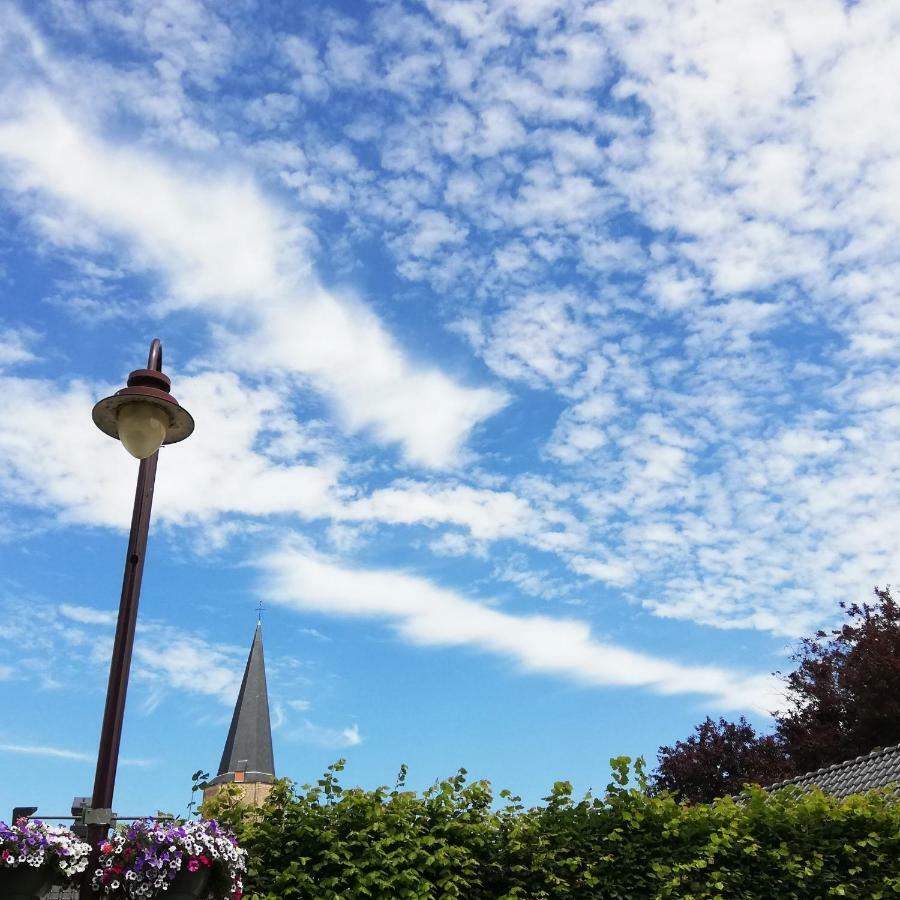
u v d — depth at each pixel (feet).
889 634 98.43
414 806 33.94
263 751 150.51
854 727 96.27
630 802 35.55
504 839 34.37
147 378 26.30
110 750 23.35
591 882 33.42
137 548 25.07
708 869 34.81
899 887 34.71
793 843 35.70
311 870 31.94
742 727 110.32
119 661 23.99
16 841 22.29
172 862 23.31
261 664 160.25
